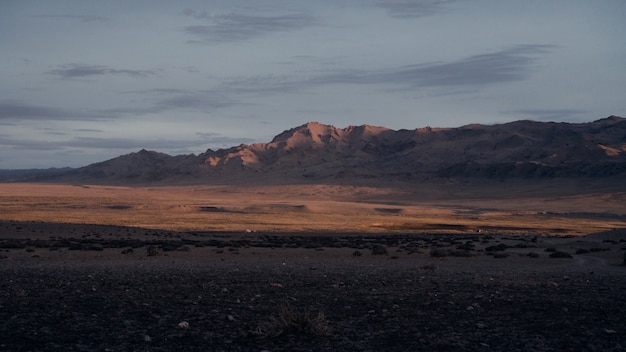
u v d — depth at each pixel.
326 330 14.93
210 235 79.81
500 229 109.62
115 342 13.81
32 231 69.62
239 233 87.62
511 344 13.84
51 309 17.77
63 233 70.12
